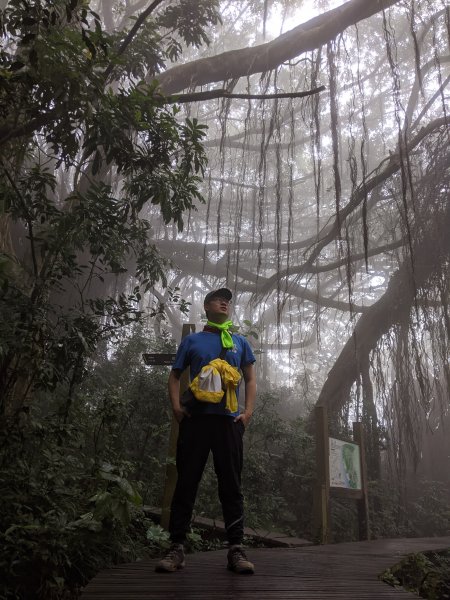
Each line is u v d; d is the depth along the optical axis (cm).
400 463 1408
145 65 742
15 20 477
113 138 493
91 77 463
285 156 2114
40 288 479
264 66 1115
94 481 437
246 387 331
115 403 543
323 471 715
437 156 1450
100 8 2012
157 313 639
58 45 445
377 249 1608
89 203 513
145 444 709
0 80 452
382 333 1587
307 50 1098
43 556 347
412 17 1034
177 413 310
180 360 325
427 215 1447
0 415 452
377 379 1547
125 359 932
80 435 526
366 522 785
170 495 523
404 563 454
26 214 504
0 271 436
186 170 545
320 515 691
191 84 1144
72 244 563
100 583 275
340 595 269
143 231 589
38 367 466
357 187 1336
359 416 1411
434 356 1515
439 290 1383
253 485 861
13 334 428
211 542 569
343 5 1073
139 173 574
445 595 484
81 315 511
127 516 374
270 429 959
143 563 338
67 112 487
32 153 642
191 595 253
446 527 1384
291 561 405
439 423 2039
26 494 399
